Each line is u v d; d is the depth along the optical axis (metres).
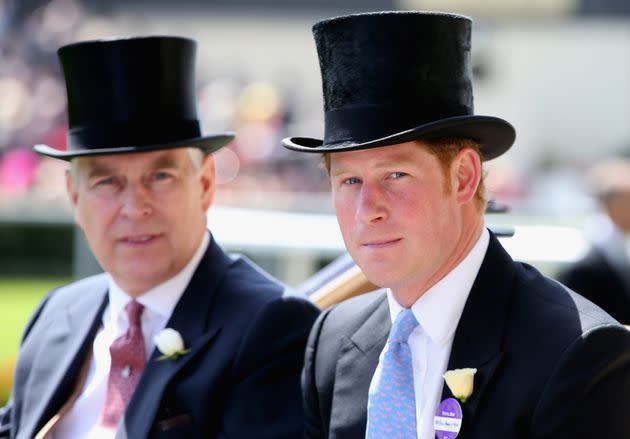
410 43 9.70
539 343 9.52
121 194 12.65
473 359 9.79
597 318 9.47
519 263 10.66
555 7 55.62
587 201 40.34
